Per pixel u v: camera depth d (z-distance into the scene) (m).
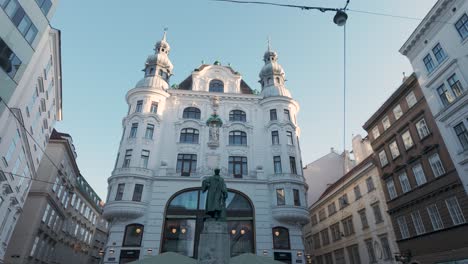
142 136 31.61
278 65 40.97
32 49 22.58
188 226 28.09
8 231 27.41
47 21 24.09
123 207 27.52
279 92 37.28
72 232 50.09
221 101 36.50
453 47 23.05
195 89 37.25
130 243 26.92
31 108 26.66
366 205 33.44
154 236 27.19
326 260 41.81
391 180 29.56
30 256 33.50
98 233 65.81
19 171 26.69
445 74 23.64
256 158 32.88
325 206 43.53
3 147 21.77
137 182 29.22
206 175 30.69
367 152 43.69
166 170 30.66
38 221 34.34
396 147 29.23
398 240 27.33
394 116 29.89
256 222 28.91
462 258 20.41
